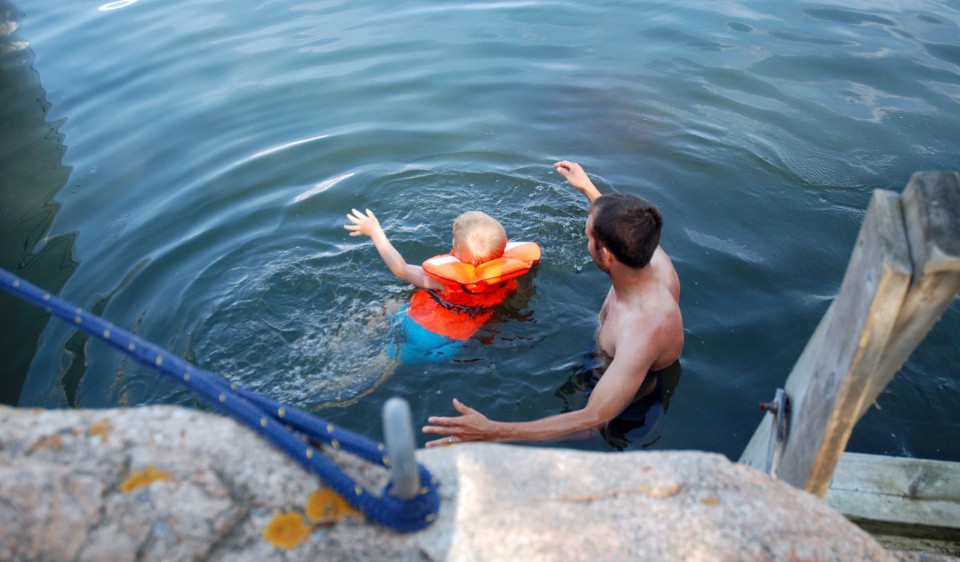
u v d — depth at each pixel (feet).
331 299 13.65
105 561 4.77
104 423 5.57
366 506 5.28
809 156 17.95
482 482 5.91
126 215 16.11
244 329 12.84
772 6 26.35
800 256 14.69
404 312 13.14
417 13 26.30
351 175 17.67
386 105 20.49
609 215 10.76
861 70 21.67
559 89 21.27
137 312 13.29
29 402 11.25
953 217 5.48
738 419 11.02
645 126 19.47
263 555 5.08
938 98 20.16
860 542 5.78
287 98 20.88
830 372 6.57
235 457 5.56
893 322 5.77
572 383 11.71
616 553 5.38
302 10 26.63
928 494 8.86
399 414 4.83
